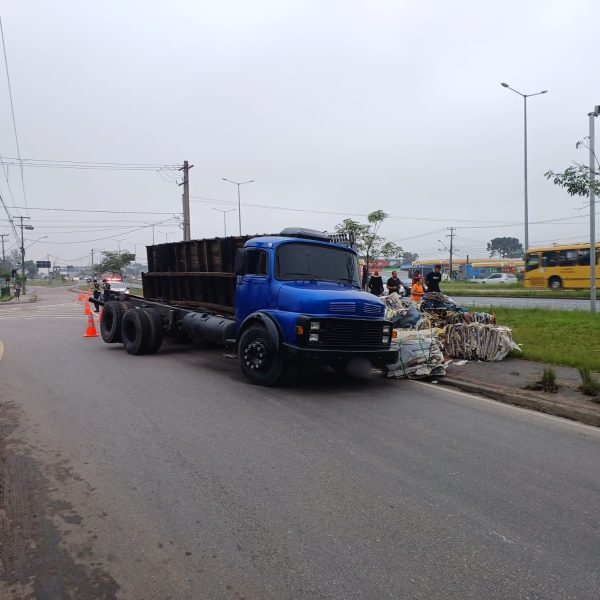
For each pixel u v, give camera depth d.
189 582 2.98
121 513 3.81
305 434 5.64
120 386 7.97
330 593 2.88
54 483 4.34
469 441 5.50
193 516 3.76
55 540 3.44
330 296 7.65
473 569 3.12
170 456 4.95
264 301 8.34
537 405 6.89
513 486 4.35
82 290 72.12
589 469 4.77
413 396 7.54
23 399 7.15
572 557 3.27
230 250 10.13
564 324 14.12
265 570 3.09
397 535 3.51
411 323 10.05
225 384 8.17
